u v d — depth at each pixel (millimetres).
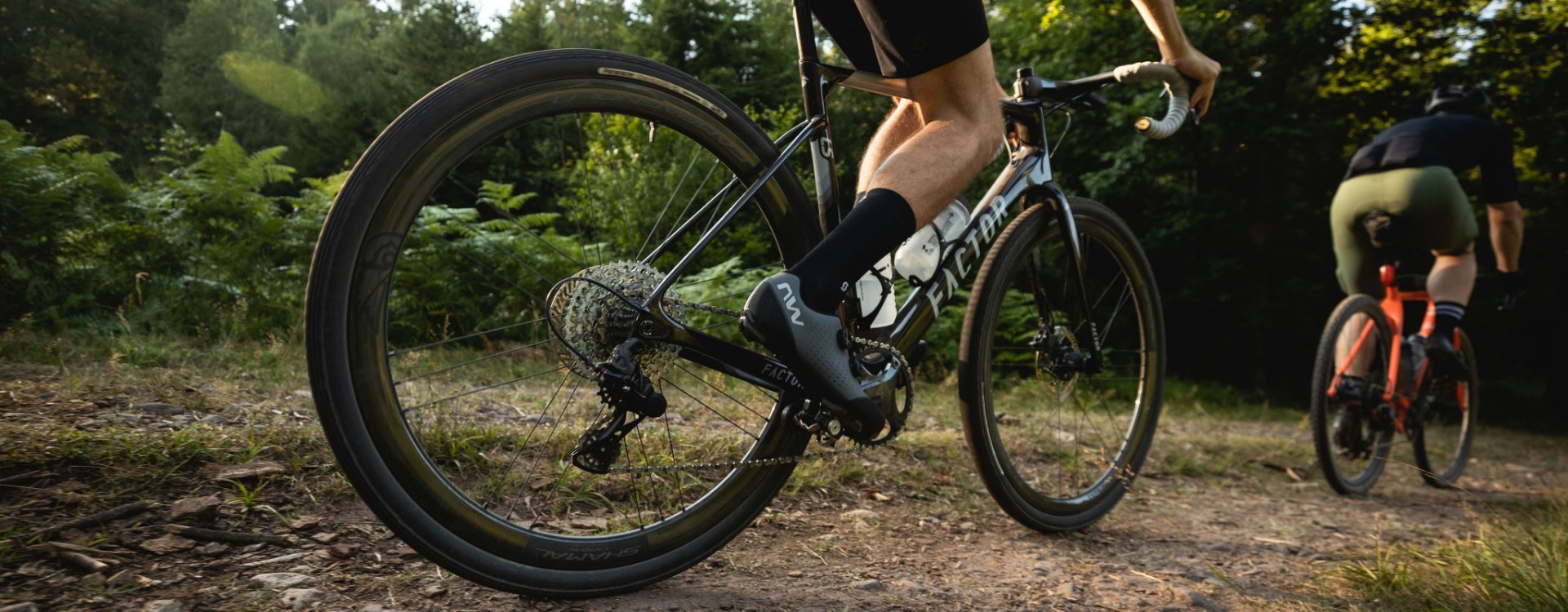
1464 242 3164
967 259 1720
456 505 1214
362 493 1133
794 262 1566
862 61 1594
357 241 1125
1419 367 3246
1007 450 2818
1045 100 1981
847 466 2203
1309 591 1701
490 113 1228
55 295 3893
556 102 1294
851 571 1586
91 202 4477
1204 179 10461
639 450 1993
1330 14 9500
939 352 6395
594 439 1271
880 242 1314
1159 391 2301
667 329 1281
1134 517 2324
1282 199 10000
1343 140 10211
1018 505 1937
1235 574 1809
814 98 1544
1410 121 3332
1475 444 6031
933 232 1646
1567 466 5316
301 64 19812
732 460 2012
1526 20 10094
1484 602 1510
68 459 1488
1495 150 3176
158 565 1244
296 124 18438
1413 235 3203
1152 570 1794
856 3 1383
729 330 4371
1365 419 3119
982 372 1892
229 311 4355
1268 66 10023
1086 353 2111
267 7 24812
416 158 1168
